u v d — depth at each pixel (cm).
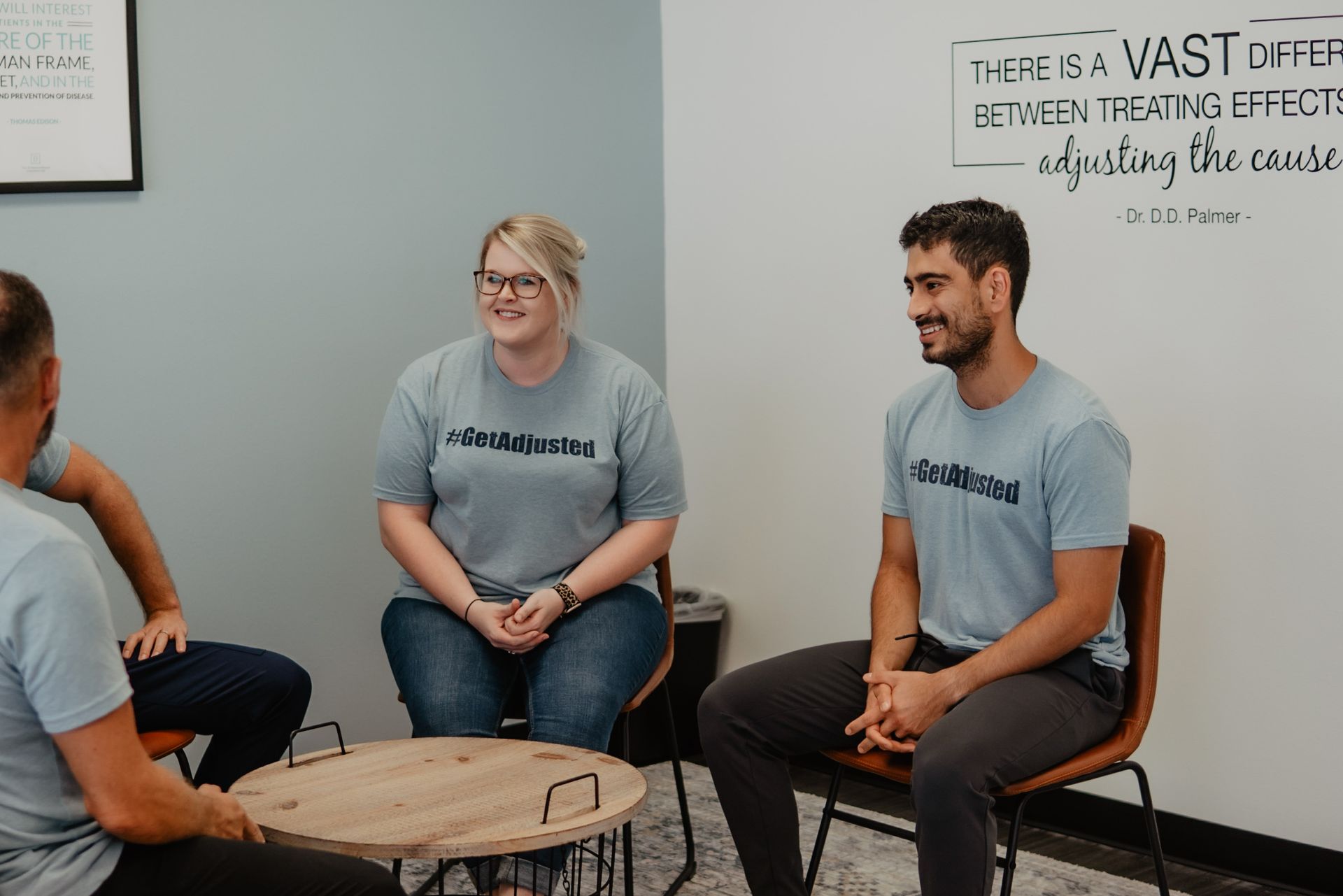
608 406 240
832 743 217
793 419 326
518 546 238
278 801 163
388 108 299
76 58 259
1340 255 239
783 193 322
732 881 253
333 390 296
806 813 293
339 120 292
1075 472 199
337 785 169
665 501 245
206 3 272
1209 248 254
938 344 208
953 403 220
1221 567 258
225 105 277
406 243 304
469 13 310
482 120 314
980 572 213
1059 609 199
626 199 344
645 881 252
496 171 318
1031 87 276
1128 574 212
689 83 343
